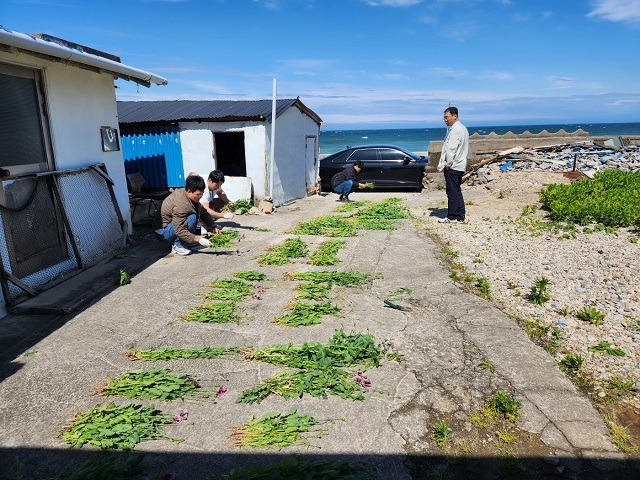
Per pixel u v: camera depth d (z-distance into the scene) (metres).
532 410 3.02
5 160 5.15
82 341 4.00
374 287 5.45
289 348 3.79
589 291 5.21
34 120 5.64
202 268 6.19
